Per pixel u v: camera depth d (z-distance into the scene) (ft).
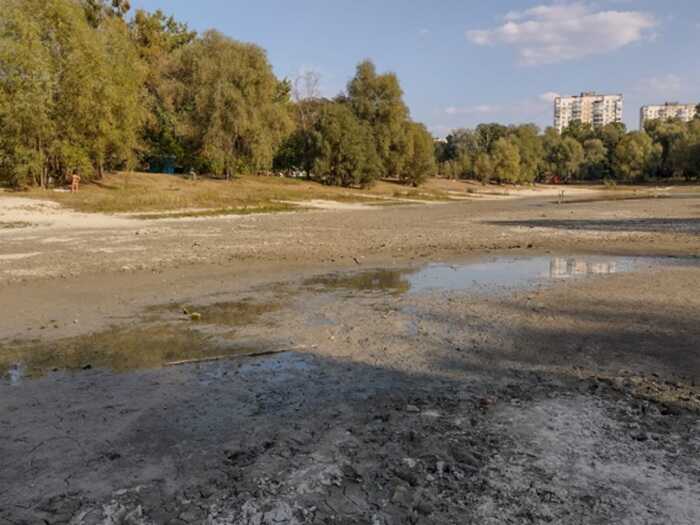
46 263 56.13
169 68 202.28
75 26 141.08
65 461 16.46
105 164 172.96
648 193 258.98
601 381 22.47
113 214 113.91
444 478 14.98
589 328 30.58
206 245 71.00
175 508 13.88
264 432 18.25
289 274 50.65
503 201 206.90
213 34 196.44
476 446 16.79
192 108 189.16
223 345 28.58
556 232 86.99
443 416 19.13
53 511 13.87
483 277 48.01
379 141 256.52
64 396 21.71
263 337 29.91
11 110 128.06
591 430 17.81
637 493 14.11
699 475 14.97
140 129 179.73
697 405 19.88
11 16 130.00
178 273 51.13
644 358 25.41
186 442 17.62
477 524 12.96
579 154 435.94
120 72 152.66
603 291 40.37
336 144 227.40
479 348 27.25
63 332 31.27
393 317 33.88
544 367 24.43
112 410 20.30
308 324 32.65
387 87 259.60
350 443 17.19
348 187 229.04
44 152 139.33
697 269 49.96
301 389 22.24
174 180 178.40
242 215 122.01
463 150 416.46
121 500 14.30
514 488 14.43
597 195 256.52
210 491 14.60
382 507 13.73
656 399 20.51
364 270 52.70
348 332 30.66
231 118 182.91
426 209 154.40
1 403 21.02
